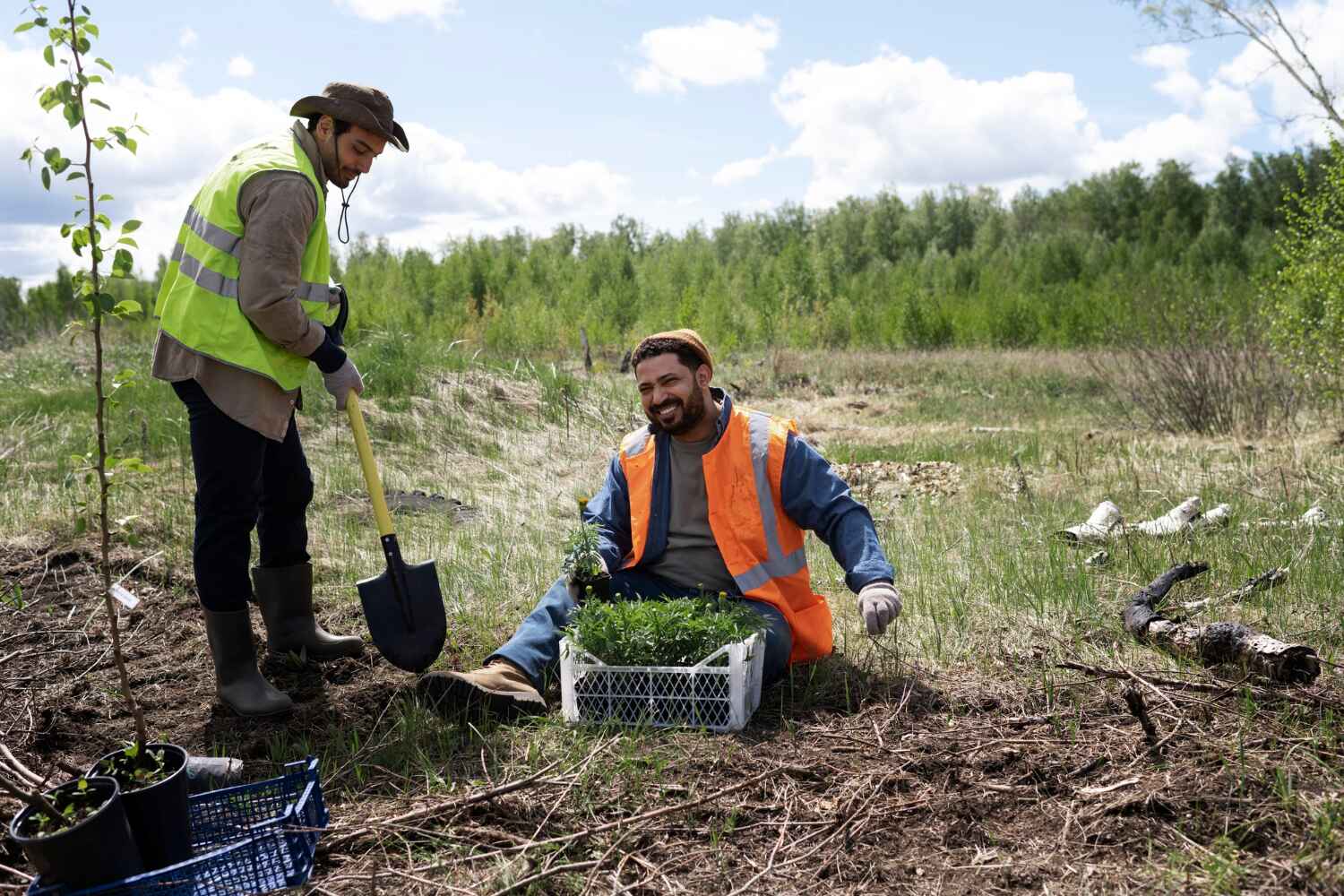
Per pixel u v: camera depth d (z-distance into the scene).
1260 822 2.41
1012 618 4.14
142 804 2.23
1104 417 12.98
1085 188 68.75
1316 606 4.05
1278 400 10.43
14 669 3.82
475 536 5.71
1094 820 2.51
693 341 3.51
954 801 2.62
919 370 20.84
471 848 2.46
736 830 2.54
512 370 10.80
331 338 3.54
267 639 4.02
